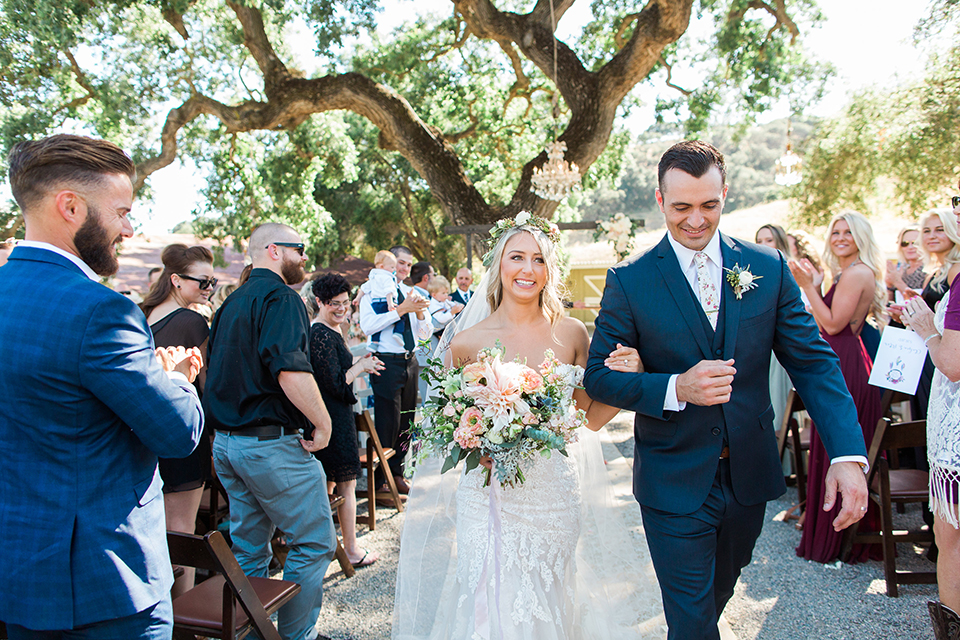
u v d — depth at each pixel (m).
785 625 3.14
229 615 2.31
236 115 10.27
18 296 1.64
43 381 1.59
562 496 2.46
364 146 20.16
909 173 12.27
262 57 10.27
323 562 3.00
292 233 3.12
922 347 3.32
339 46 10.46
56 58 9.02
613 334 2.27
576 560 2.78
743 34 10.60
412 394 5.48
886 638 2.98
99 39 9.41
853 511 1.94
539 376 2.35
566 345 2.75
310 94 10.28
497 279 2.77
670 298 2.20
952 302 2.37
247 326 2.89
